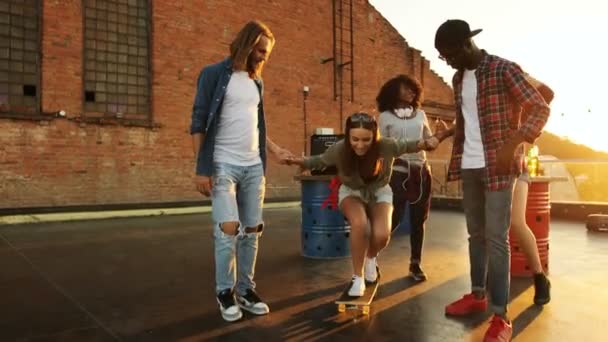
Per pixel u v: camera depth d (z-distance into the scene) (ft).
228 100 9.09
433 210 34.53
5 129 27.40
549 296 10.03
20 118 27.81
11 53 27.86
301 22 42.73
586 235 20.72
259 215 9.68
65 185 29.40
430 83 54.90
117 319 9.20
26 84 28.32
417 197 12.35
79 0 30.04
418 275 12.29
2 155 27.30
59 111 29.14
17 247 17.67
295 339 8.13
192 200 34.63
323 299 10.63
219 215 9.04
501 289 8.01
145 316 9.39
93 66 30.83
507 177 8.01
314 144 16.01
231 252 9.21
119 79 31.91
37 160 28.43
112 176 31.27
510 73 7.98
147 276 12.88
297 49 42.45
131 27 32.48
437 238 19.89
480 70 8.29
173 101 34.19
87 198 30.22
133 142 32.22
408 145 9.65
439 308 9.86
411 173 12.37
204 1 36.04
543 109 7.60
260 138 9.84
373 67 48.96
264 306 9.54
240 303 9.80
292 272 13.43
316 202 15.60
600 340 7.93
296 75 42.34
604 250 16.70
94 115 30.71
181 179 34.42
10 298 10.65
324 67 44.55
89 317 9.32
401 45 52.06
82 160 30.07
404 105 12.76
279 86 41.16
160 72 33.60
